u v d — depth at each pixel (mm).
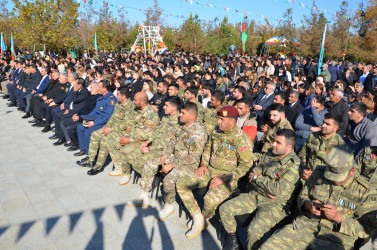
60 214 3908
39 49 25156
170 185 3682
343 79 11117
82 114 6285
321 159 3582
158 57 18047
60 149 6352
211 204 3367
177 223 3756
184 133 3820
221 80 9609
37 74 9094
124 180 4805
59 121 6734
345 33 25828
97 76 9023
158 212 3959
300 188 3098
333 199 2633
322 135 3590
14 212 3934
